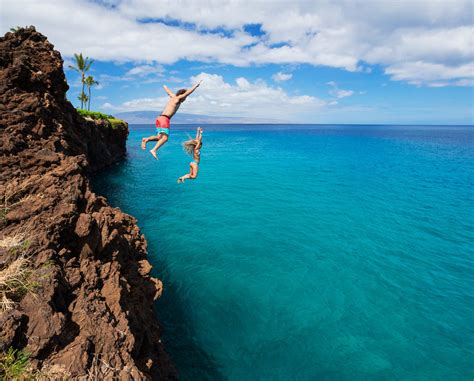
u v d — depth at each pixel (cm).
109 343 664
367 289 1578
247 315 1359
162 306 1394
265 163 5553
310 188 3659
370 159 6284
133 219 1445
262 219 2550
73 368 577
